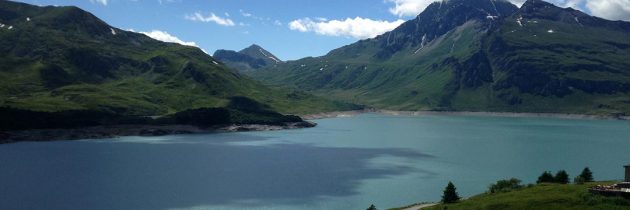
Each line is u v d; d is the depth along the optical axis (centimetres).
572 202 7981
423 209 9119
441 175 15638
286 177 14750
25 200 11475
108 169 15475
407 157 19275
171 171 15362
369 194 12838
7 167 15438
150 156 18388
